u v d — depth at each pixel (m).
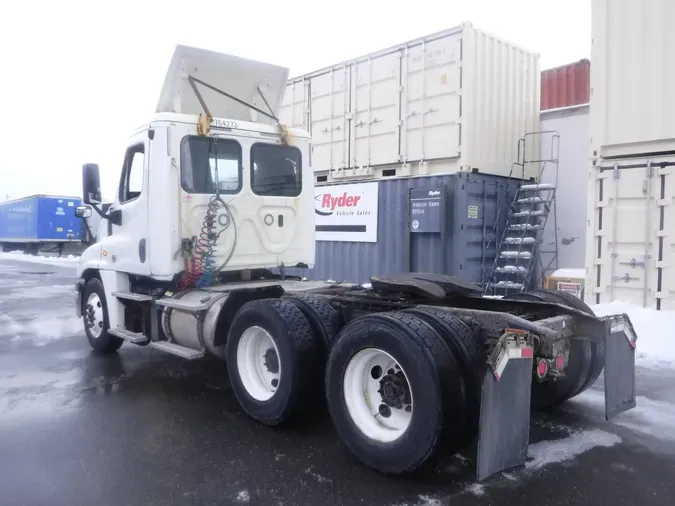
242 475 3.62
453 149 9.57
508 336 3.37
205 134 5.62
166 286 6.06
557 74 12.62
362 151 10.98
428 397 3.29
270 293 5.14
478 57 9.58
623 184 8.23
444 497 3.32
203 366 6.46
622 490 3.41
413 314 3.74
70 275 20.19
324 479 3.56
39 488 3.45
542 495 3.35
